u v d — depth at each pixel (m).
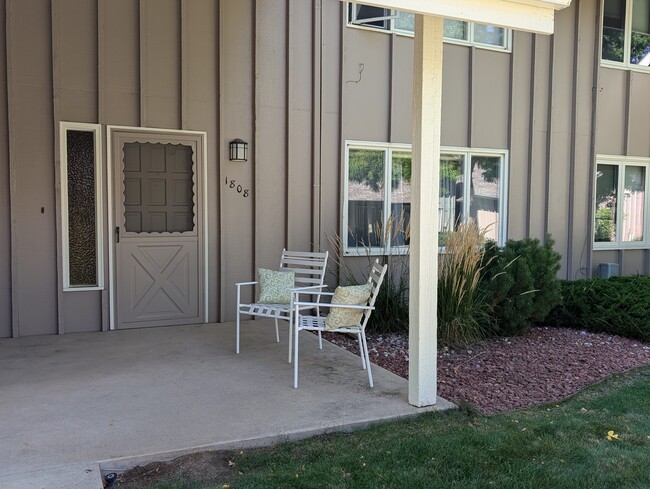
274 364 4.58
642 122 8.65
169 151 5.89
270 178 6.34
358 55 6.68
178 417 3.38
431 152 3.63
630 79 8.47
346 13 6.55
